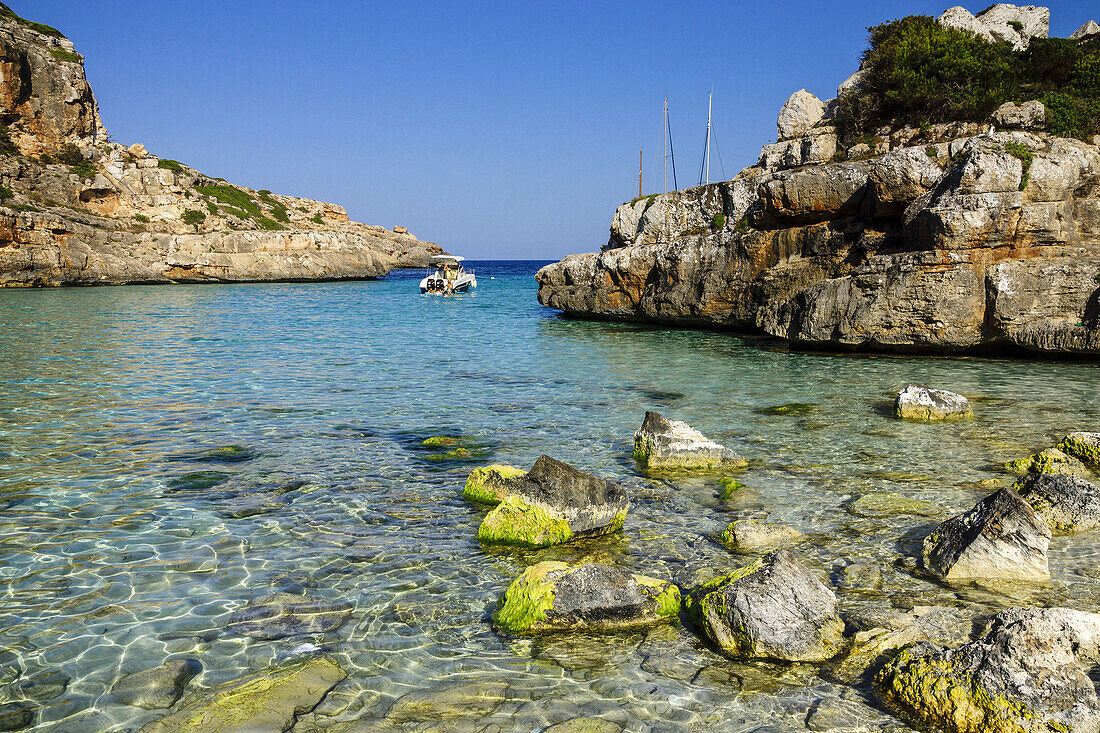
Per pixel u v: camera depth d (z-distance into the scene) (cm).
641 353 2508
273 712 518
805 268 2784
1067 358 2180
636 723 509
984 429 1374
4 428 1323
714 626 617
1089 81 2973
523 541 834
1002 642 533
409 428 1382
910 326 2303
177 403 1576
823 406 1598
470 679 564
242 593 706
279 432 1335
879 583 726
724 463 1129
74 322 3412
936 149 2456
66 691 543
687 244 3316
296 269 8650
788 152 3133
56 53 8269
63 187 7562
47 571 747
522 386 1848
